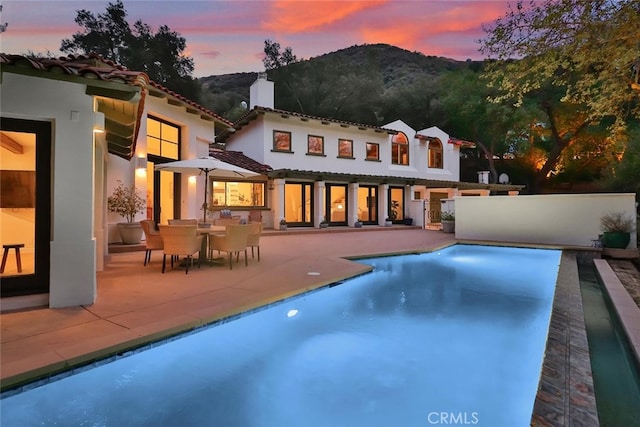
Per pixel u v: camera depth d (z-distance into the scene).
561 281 6.86
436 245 12.10
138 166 10.44
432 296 6.72
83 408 3.16
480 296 6.73
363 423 3.08
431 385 3.63
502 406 3.29
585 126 25.86
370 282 7.64
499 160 31.83
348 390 3.56
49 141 4.62
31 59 4.08
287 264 8.14
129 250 9.70
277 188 16.97
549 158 28.28
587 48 6.46
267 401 3.35
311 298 6.02
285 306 5.48
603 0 6.07
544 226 12.73
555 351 3.59
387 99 34.12
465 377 3.79
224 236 7.58
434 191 25.19
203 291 5.55
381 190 20.73
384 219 20.56
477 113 29.09
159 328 3.90
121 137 7.21
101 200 7.11
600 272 8.15
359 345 4.57
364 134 21.39
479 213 14.03
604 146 25.08
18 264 4.54
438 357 4.24
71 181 4.61
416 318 5.52
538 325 5.23
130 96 4.59
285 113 17.81
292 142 18.72
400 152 23.20
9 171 4.49
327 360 4.18
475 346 4.53
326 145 19.97
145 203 10.67
